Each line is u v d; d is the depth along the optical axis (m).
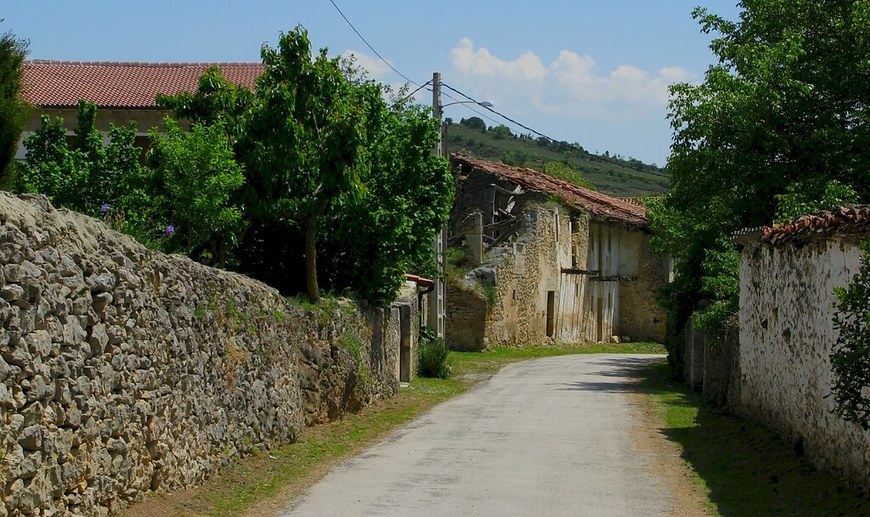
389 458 11.44
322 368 13.95
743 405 14.01
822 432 9.39
